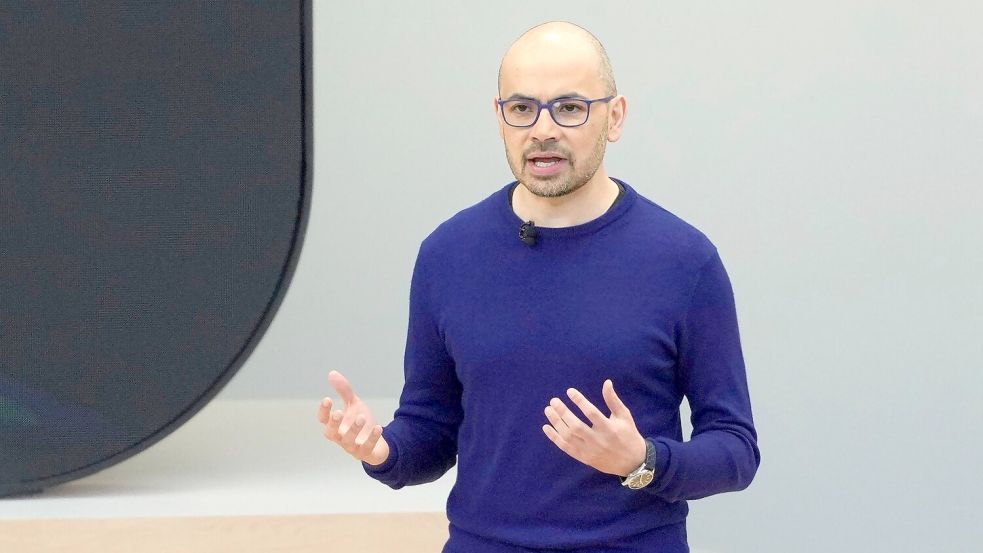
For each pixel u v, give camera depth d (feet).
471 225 11.08
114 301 15.25
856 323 20.61
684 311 10.50
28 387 15.40
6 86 14.78
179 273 15.24
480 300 10.78
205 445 18.43
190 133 15.02
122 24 14.78
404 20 22.24
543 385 10.51
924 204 20.06
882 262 20.39
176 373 15.44
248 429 19.47
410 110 22.39
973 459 19.71
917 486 20.25
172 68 14.88
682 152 21.53
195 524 15.55
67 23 14.73
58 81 14.82
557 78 10.23
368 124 22.47
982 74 19.51
